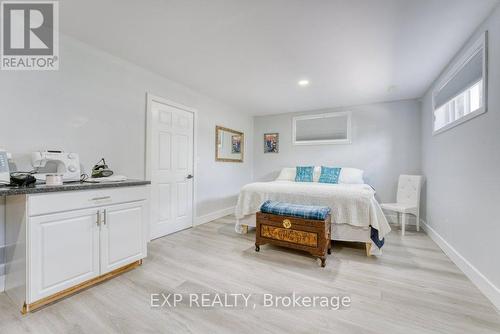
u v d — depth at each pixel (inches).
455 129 96.1
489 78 71.1
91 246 72.2
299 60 103.1
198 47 93.2
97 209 73.6
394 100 161.3
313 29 79.9
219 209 170.2
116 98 102.0
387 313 61.6
